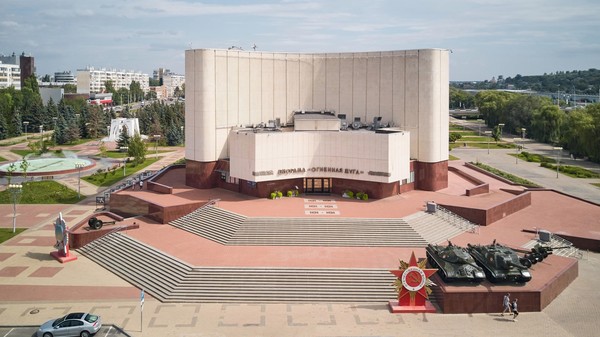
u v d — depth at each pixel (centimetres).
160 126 18838
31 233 7325
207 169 8656
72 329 4231
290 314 4706
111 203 8044
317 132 8256
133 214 7825
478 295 4753
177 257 5781
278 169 8025
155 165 13175
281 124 9438
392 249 6112
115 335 4281
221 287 5159
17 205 9044
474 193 8294
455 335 4306
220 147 8762
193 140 8719
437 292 4956
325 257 5781
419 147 8688
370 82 9100
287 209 7281
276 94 9375
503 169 12681
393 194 8212
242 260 5678
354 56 9200
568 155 15338
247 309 4816
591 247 6550
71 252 6475
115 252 6200
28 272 5775
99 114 19525
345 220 6688
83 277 5634
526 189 9006
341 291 5097
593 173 12150
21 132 19675
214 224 6819
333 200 7931
